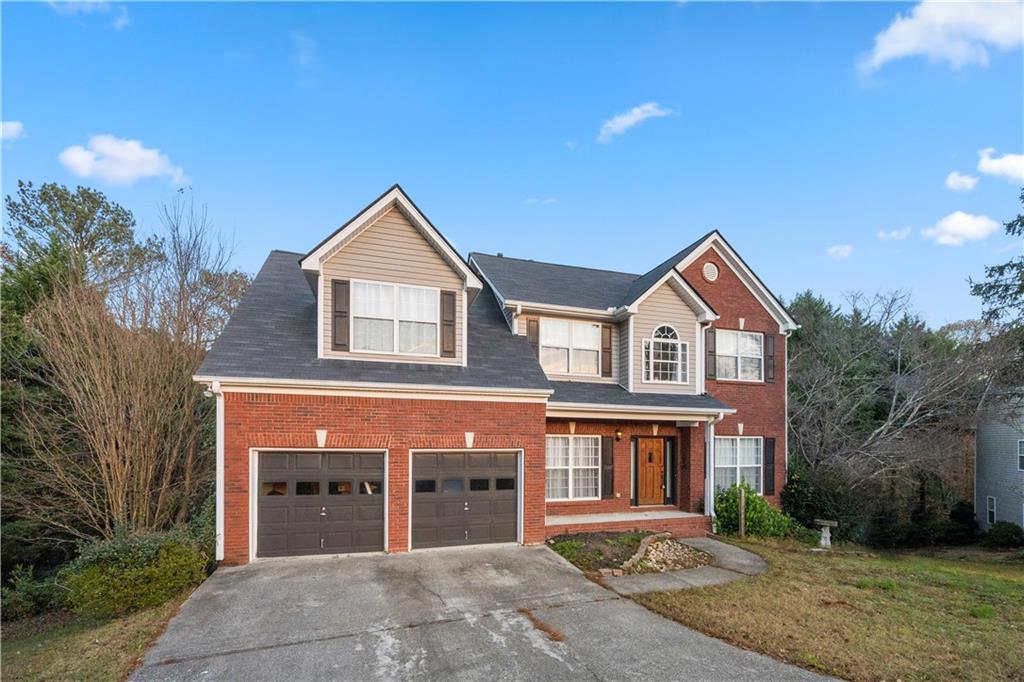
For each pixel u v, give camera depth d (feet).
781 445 56.13
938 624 24.29
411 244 38.81
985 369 62.85
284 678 18.17
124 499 40.57
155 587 25.82
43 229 62.44
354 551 33.50
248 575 29.01
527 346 44.42
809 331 85.25
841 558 39.06
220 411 31.19
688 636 22.12
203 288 55.42
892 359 73.56
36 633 32.32
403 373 36.04
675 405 46.55
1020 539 63.05
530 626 22.82
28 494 42.57
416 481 35.22
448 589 27.32
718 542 42.50
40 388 44.86
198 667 18.95
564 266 59.11
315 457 33.30
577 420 46.44
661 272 51.85
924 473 68.64
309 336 37.37
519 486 37.55
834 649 21.03
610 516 44.65
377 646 20.63
